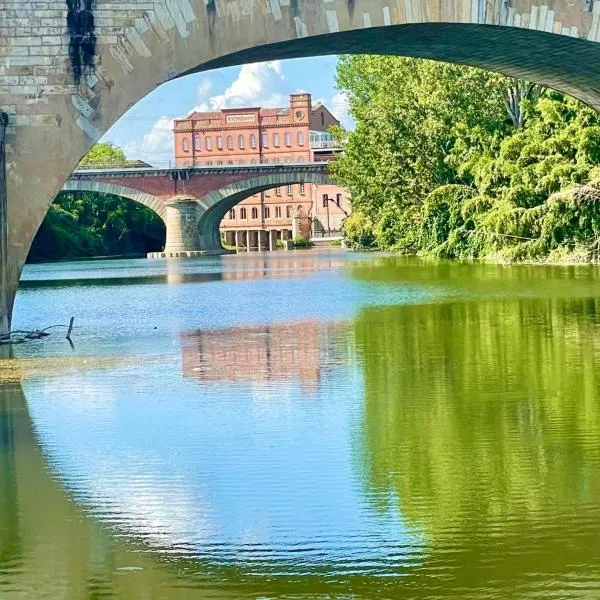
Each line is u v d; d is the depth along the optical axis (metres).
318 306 59.38
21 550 19.69
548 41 44.47
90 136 40.97
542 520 20.44
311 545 19.52
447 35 44.47
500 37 44.56
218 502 21.94
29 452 26.31
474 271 81.00
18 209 41.16
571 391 31.73
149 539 20.06
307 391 32.75
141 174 167.50
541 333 43.94
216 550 19.44
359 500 21.78
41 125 40.81
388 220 117.50
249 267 115.00
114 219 186.25
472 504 21.42
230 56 42.19
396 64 112.00
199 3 41.00
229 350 42.03
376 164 112.19
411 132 109.38
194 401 31.70
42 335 48.06
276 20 41.50
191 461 25.00
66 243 169.12
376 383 33.72
